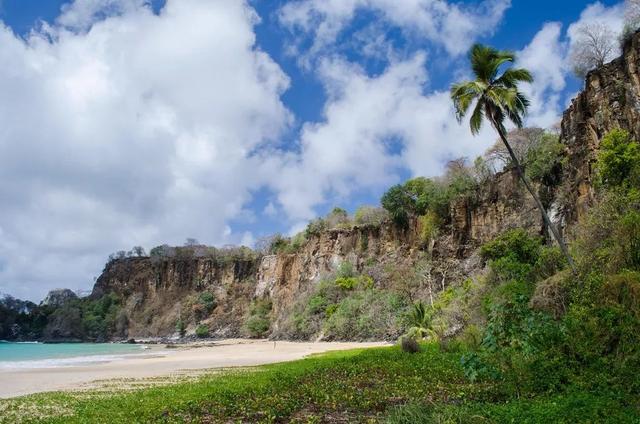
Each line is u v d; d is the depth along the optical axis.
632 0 36.81
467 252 69.62
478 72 27.83
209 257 151.75
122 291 162.75
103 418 13.85
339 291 86.06
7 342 153.62
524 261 41.62
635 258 19.12
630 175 29.39
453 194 74.50
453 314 44.00
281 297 110.88
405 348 30.27
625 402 11.52
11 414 15.31
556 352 14.62
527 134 59.81
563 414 10.50
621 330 14.49
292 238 129.00
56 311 164.62
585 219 29.88
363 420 12.43
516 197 60.97
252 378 23.22
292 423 12.43
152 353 69.88
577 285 22.55
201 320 135.62
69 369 39.22
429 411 11.63
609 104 36.41
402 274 74.69
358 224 97.75
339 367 24.30
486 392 14.93
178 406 15.23
